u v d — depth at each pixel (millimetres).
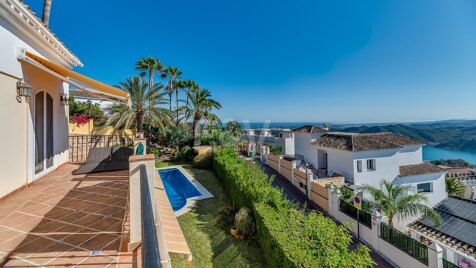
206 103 29672
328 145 25281
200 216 11773
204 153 23547
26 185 7301
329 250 6559
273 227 7754
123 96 9000
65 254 3736
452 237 11586
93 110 28203
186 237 9625
